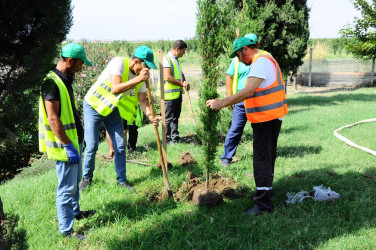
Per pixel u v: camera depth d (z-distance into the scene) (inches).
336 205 138.1
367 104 428.5
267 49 410.0
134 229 129.9
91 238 125.0
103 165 219.3
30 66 87.0
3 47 82.5
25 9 79.2
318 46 905.5
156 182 178.7
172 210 144.9
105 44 426.3
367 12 547.8
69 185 122.3
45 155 289.1
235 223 130.9
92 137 171.0
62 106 115.7
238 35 229.1
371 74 663.8
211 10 141.3
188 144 267.7
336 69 761.6
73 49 116.8
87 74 364.2
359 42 581.6
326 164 196.4
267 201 137.9
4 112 88.0
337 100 471.8
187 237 122.2
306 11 424.8
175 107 268.5
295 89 660.7
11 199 165.5
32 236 127.1
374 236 116.4
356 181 166.6
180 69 267.9
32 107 94.0
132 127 246.5
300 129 293.1
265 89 130.3
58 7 88.3
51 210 151.2
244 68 196.7
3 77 85.7
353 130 278.4
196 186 167.0
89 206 152.4
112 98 163.6
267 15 385.7
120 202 154.3
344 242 112.8
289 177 178.2
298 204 142.5
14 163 260.5
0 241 81.0
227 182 172.1
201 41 143.5
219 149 239.6
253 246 114.2
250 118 134.9
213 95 145.0
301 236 118.3
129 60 165.2
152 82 618.5
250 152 232.4
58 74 117.6
